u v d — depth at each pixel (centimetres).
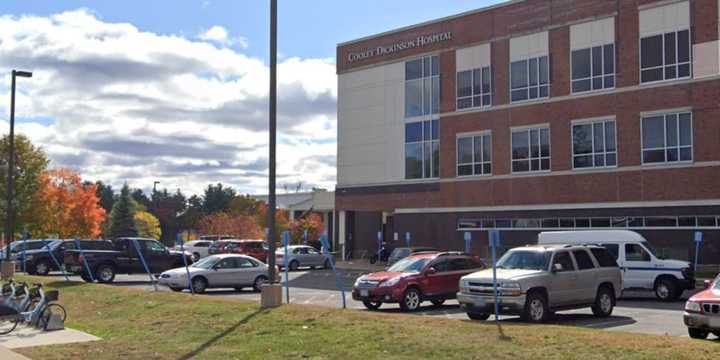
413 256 2191
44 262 3531
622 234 2495
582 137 3903
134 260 3169
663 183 3578
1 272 3362
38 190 5369
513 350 1088
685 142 3519
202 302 1919
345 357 1138
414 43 4800
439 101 4625
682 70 3553
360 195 5069
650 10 3675
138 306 1958
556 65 4031
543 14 4109
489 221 4294
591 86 3884
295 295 2647
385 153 4947
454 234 4472
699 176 3466
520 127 4175
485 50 4388
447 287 2102
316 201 7669
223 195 12075
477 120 4394
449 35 4591
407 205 4766
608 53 3822
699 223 3453
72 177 5769
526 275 1641
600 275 1798
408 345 1177
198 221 9700
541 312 1642
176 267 3275
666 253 3247
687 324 1344
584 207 3862
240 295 2619
